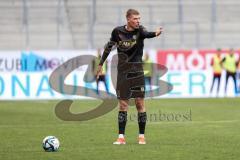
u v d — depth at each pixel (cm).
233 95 9656
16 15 11356
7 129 5178
